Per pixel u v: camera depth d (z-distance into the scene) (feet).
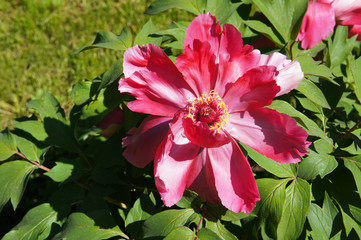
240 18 1.91
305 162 1.60
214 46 1.53
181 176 1.49
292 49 1.77
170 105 1.56
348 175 1.68
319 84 1.77
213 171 1.49
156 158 1.41
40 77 3.78
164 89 1.54
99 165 1.83
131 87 1.51
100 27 4.17
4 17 4.32
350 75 1.95
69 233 1.59
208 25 1.50
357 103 1.83
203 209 1.61
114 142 1.87
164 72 1.53
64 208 1.82
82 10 4.37
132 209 1.64
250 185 1.43
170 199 1.45
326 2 1.76
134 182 1.90
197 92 1.57
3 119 3.53
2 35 4.16
